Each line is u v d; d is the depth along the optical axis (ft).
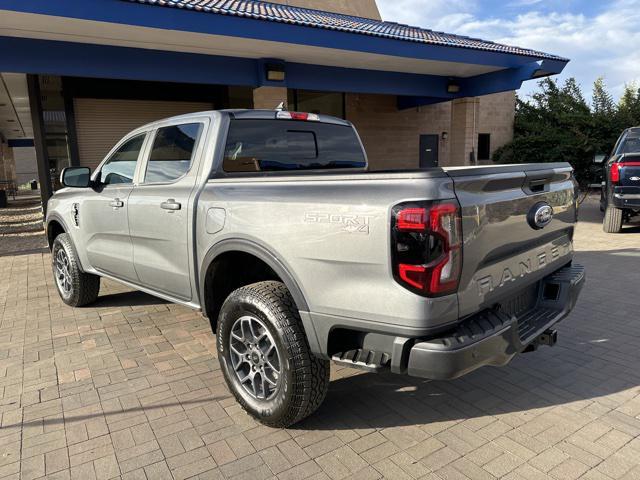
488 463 8.55
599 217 37.68
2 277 23.70
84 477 8.47
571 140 59.26
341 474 8.39
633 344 13.43
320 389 9.23
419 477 8.25
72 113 35.22
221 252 10.31
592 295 17.80
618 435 9.27
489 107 62.95
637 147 30.68
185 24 24.63
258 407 9.75
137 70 29.12
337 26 29.55
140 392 11.44
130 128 37.47
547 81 65.57
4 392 11.57
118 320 16.48
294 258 8.86
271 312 9.13
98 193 15.12
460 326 8.10
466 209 7.73
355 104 51.19
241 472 8.51
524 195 9.23
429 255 7.38
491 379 11.69
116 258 14.51
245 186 10.14
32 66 26.25
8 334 15.40
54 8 21.53
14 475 8.55
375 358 8.25
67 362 13.19
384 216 7.64
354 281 8.11
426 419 10.04
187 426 9.98
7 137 96.89
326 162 14.05
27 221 48.60
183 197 11.49
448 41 36.76
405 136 54.60
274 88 34.06
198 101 39.73
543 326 9.68
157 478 8.41
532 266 9.87
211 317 11.41
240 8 29.71
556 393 10.94
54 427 10.04
